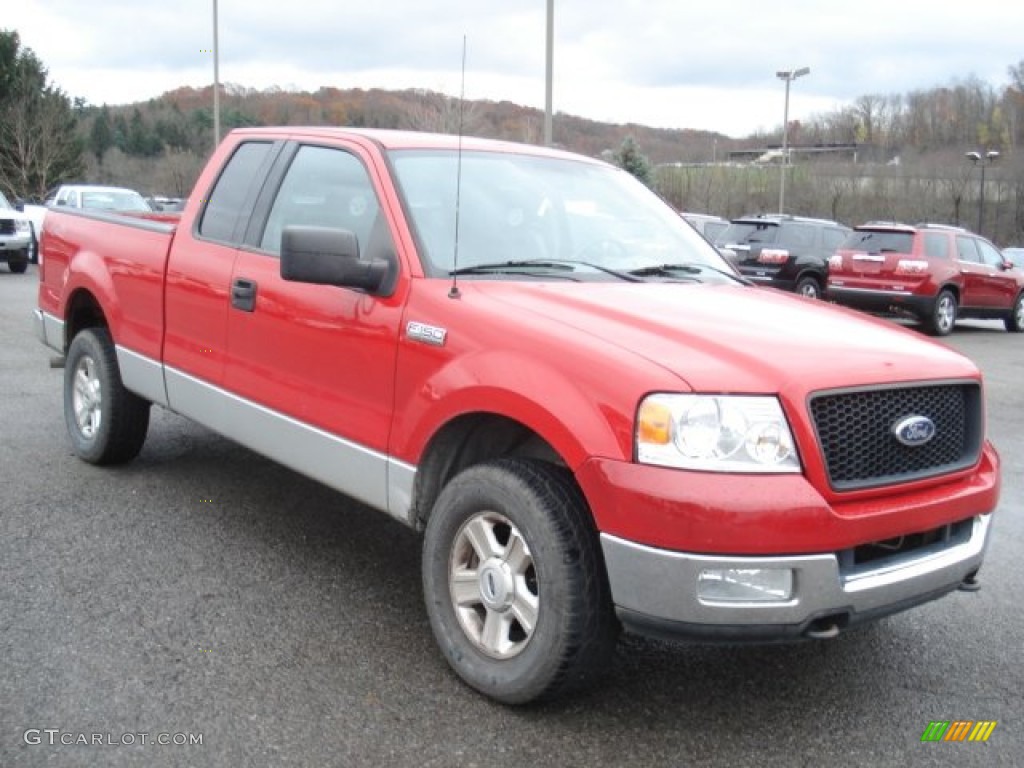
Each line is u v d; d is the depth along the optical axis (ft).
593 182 16.21
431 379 11.92
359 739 10.48
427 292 12.42
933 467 11.27
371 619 13.42
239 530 16.63
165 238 17.29
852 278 58.08
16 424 23.21
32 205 81.46
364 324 12.92
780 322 12.03
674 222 16.57
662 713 11.35
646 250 15.15
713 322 11.57
